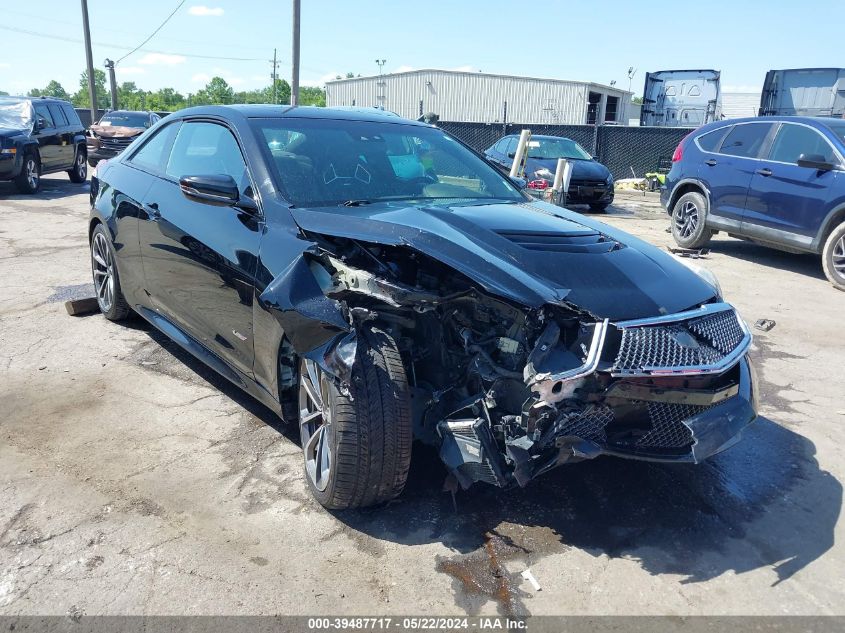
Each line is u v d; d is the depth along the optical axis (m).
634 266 3.00
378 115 4.45
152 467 3.33
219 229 3.55
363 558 2.72
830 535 2.99
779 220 8.14
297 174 3.53
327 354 2.71
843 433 3.98
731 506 3.18
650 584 2.63
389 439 2.71
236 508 3.02
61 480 3.20
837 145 7.63
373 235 2.83
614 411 2.63
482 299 2.74
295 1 19.12
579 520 3.01
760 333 5.82
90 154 18.16
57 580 2.54
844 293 7.24
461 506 3.07
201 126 4.21
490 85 36.28
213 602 2.46
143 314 4.68
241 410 3.97
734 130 8.97
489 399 2.63
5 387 4.19
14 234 9.05
